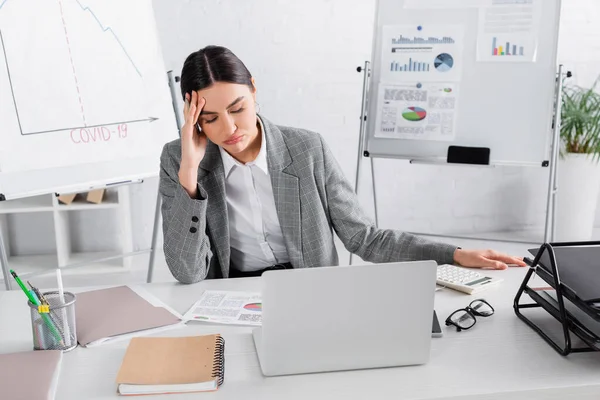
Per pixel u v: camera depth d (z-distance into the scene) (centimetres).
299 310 98
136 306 128
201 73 137
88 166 210
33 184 198
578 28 347
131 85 224
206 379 96
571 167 335
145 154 224
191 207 141
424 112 268
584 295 104
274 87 333
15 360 104
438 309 127
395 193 357
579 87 341
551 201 285
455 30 262
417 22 267
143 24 232
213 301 132
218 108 138
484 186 362
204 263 146
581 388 98
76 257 323
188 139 141
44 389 94
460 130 264
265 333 99
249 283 144
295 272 96
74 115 208
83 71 212
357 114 343
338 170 166
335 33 331
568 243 128
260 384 98
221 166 156
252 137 147
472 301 127
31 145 198
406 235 158
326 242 162
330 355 102
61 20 208
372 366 104
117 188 308
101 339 113
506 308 127
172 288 141
